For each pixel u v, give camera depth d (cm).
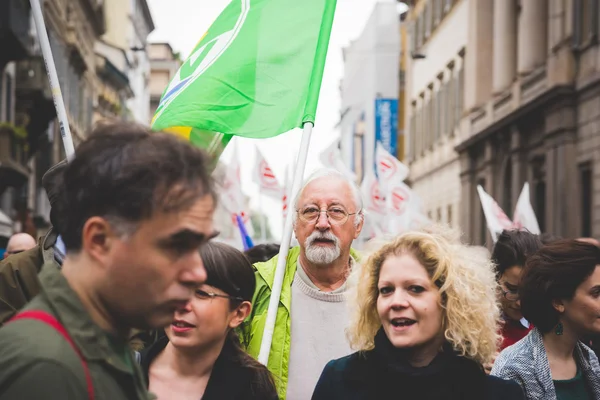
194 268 173
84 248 169
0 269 371
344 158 3284
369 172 1177
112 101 4769
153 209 165
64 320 164
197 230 171
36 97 2503
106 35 5475
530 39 2430
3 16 1956
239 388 314
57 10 2927
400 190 1035
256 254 599
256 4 430
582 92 2017
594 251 334
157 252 167
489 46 2948
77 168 169
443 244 286
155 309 171
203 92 414
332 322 395
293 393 383
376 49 2869
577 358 349
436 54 3588
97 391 162
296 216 407
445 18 3434
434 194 3572
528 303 342
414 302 276
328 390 292
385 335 287
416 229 298
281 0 429
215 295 311
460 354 277
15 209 2467
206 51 430
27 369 154
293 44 420
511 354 342
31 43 2431
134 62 6131
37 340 158
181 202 167
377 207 1141
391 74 2883
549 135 2164
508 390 281
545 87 2236
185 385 316
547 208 2177
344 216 398
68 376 156
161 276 168
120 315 171
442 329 281
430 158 3659
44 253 365
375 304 293
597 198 1919
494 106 2722
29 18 2314
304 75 412
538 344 340
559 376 340
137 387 175
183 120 409
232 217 906
